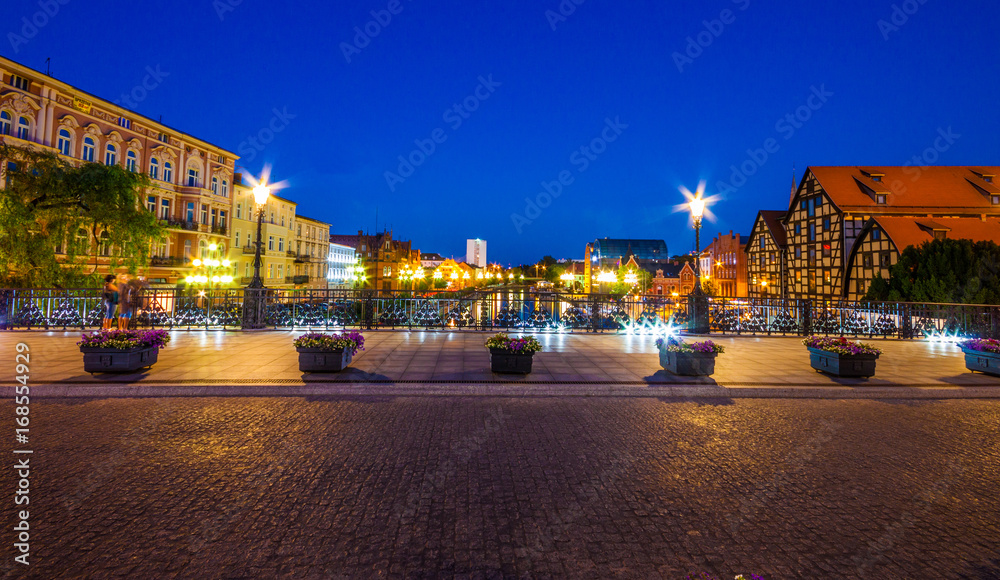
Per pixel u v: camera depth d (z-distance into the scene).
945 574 2.67
